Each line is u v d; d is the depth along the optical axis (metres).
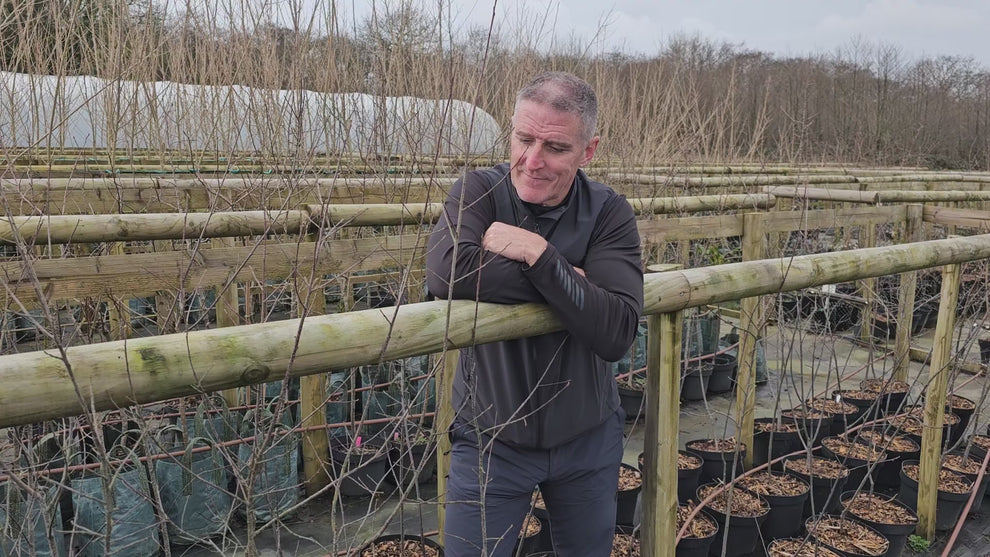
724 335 6.22
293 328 1.37
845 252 2.61
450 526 1.92
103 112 5.09
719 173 7.88
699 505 3.23
